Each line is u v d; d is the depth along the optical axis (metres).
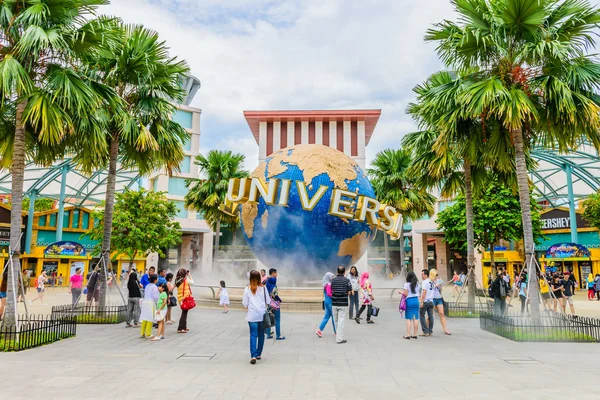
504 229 25.89
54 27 9.19
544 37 10.29
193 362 7.46
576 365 7.30
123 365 7.20
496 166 14.95
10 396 5.41
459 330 11.52
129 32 13.23
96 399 5.30
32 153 11.82
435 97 11.75
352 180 15.70
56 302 19.84
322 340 9.83
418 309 10.25
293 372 6.76
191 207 29.20
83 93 9.46
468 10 10.66
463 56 11.21
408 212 27.94
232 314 15.13
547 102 10.60
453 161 16.19
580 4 10.19
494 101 9.95
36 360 7.57
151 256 43.31
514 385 6.01
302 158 15.59
